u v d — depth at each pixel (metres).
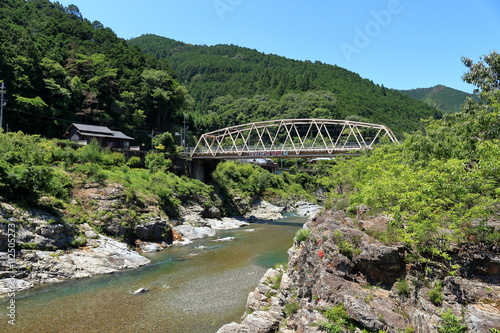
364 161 37.34
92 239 36.22
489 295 12.21
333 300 14.94
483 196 15.07
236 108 171.38
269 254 39.94
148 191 53.66
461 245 14.31
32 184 34.22
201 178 84.38
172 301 25.12
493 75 23.34
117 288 27.70
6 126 65.62
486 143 15.28
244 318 21.44
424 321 12.24
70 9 147.12
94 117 85.38
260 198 93.38
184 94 115.69
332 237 17.59
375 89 172.88
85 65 94.56
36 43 90.62
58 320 21.38
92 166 49.38
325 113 132.12
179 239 47.69
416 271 14.45
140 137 97.56
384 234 16.41
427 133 25.09
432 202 15.76
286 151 67.50
